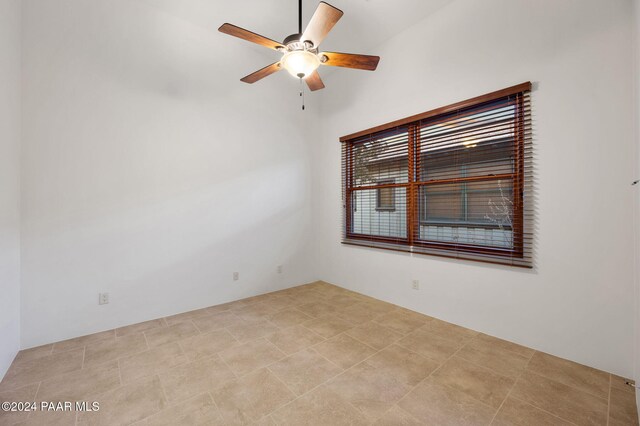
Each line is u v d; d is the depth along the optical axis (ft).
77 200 8.23
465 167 8.77
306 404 5.39
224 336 8.29
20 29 7.30
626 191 6.05
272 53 12.01
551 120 7.01
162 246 9.77
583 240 6.60
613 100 6.17
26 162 7.47
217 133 10.98
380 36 10.62
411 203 10.18
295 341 7.95
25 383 6.06
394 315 9.79
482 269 8.32
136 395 5.67
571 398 5.49
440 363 6.76
